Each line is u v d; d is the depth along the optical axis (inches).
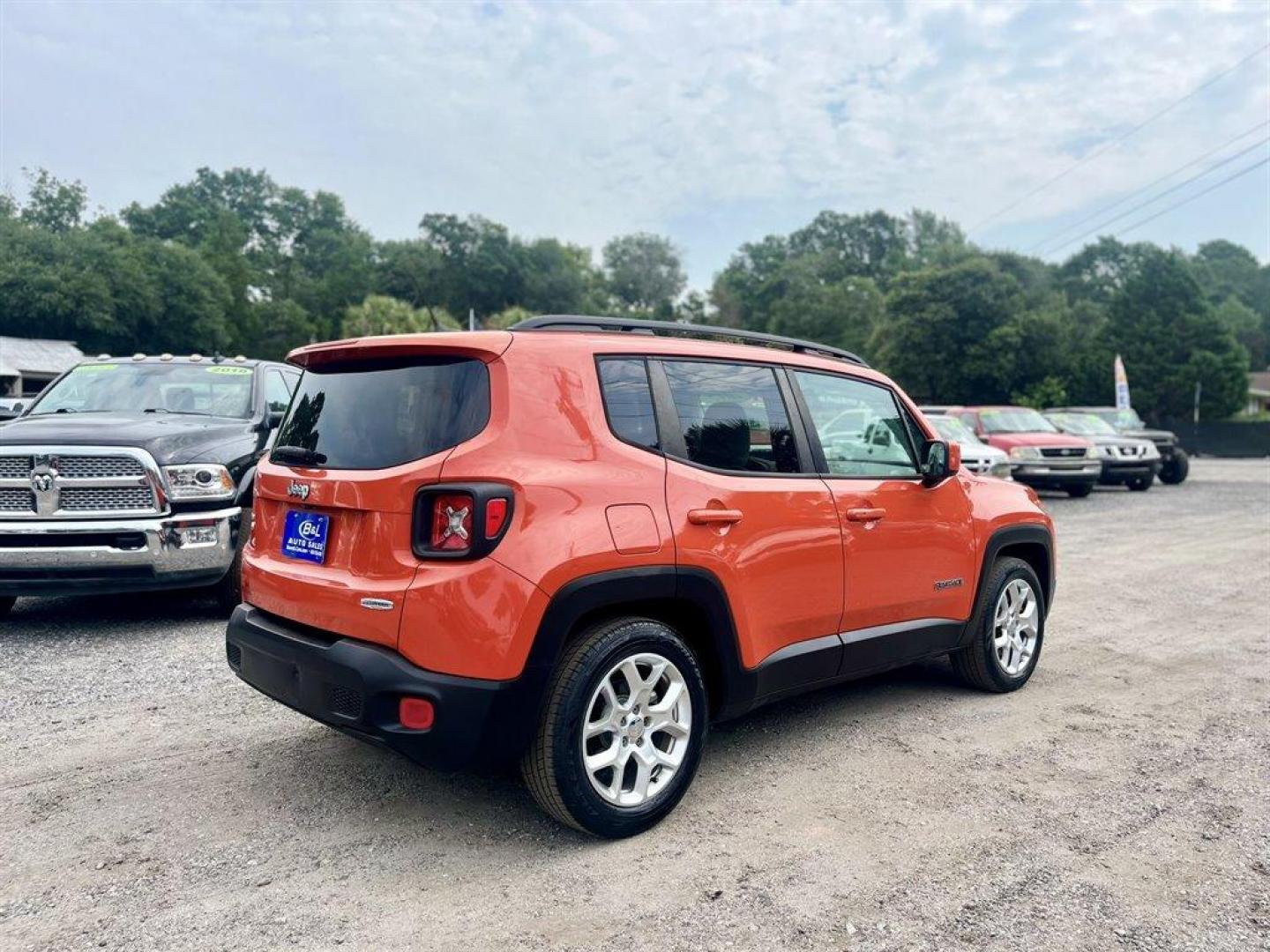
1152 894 115.0
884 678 214.1
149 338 2224.4
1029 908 111.0
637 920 106.7
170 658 213.8
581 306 3390.7
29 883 113.4
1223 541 460.1
